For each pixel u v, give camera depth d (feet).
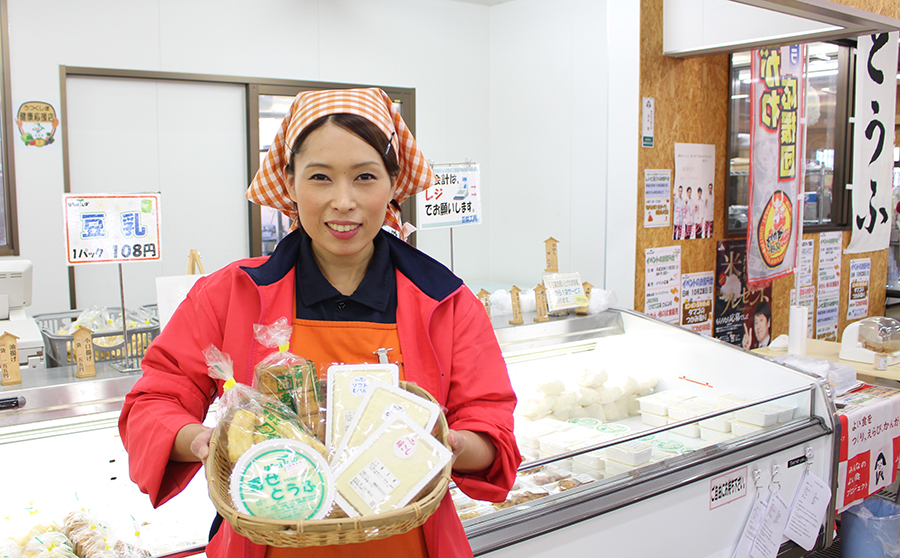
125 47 13.23
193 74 13.94
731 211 14.28
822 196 17.61
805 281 16.76
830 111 17.44
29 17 12.25
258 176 3.49
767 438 7.07
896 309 20.33
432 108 16.94
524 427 7.02
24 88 12.34
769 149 13.00
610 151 12.30
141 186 13.89
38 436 5.48
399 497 2.64
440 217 8.50
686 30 11.62
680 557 6.30
